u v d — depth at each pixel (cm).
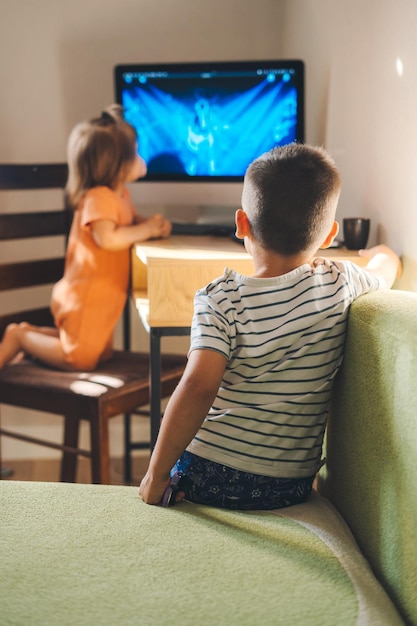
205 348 124
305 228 132
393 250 168
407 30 157
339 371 135
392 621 97
